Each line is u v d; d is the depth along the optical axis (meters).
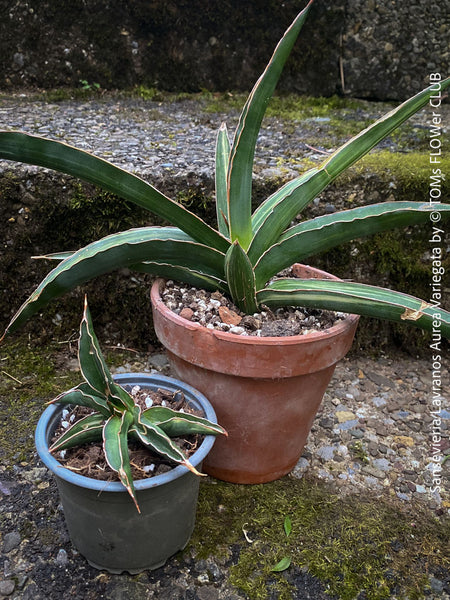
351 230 0.36
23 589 0.33
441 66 0.75
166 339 0.38
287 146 0.61
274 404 0.37
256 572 0.35
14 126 0.60
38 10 0.70
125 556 0.33
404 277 0.56
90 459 0.33
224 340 0.34
